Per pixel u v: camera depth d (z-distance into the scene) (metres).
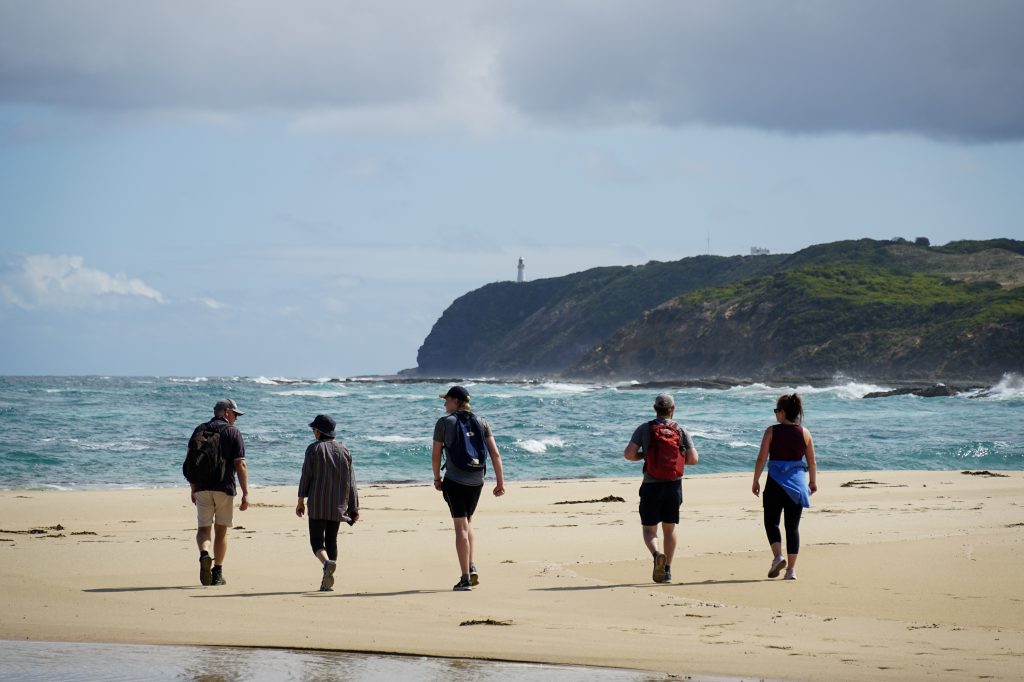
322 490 20.80
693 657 14.35
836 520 30.64
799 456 21.00
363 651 14.81
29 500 40.19
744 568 22.05
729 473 57.97
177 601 19.00
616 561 23.55
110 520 34.47
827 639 15.52
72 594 19.67
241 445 21.73
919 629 16.16
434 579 21.56
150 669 13.61
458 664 13.98
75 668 13.64
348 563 23.84
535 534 28.86
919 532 27.02
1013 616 16.98
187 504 39.53
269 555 25.20
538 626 16.66
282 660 14.22
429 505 39.22
